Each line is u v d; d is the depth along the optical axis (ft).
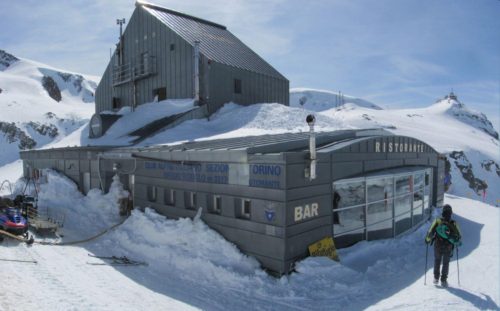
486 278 30.89
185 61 96.27
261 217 32.27
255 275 30.71
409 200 49.26
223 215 35.99
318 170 34.17
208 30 117.60
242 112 88.94
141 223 42.19
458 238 28.68
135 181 50.14
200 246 35.45
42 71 591.78
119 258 35.63
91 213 55.21
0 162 247.29
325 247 34.09
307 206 32.71
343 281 30.14
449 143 384.88
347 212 38.19
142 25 108.88
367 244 39.17
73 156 68.23
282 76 116.88
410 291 28.12
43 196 66.44
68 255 36.27
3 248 36.86
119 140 81.82
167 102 98.68
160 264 34.63
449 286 28.91
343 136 47.73
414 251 39.75
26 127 299.17
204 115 90.99
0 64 610.65
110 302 24.59
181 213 41.52
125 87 115.96
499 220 59.52
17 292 24.26
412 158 53.67
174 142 68.13
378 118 481.05
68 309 22.43
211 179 37.42
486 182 338.34
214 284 30.12
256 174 32.78
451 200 79.92
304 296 27.66
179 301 26.23
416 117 561.84
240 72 100.94
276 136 50.85
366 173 41.50
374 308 25.18
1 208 43.70
